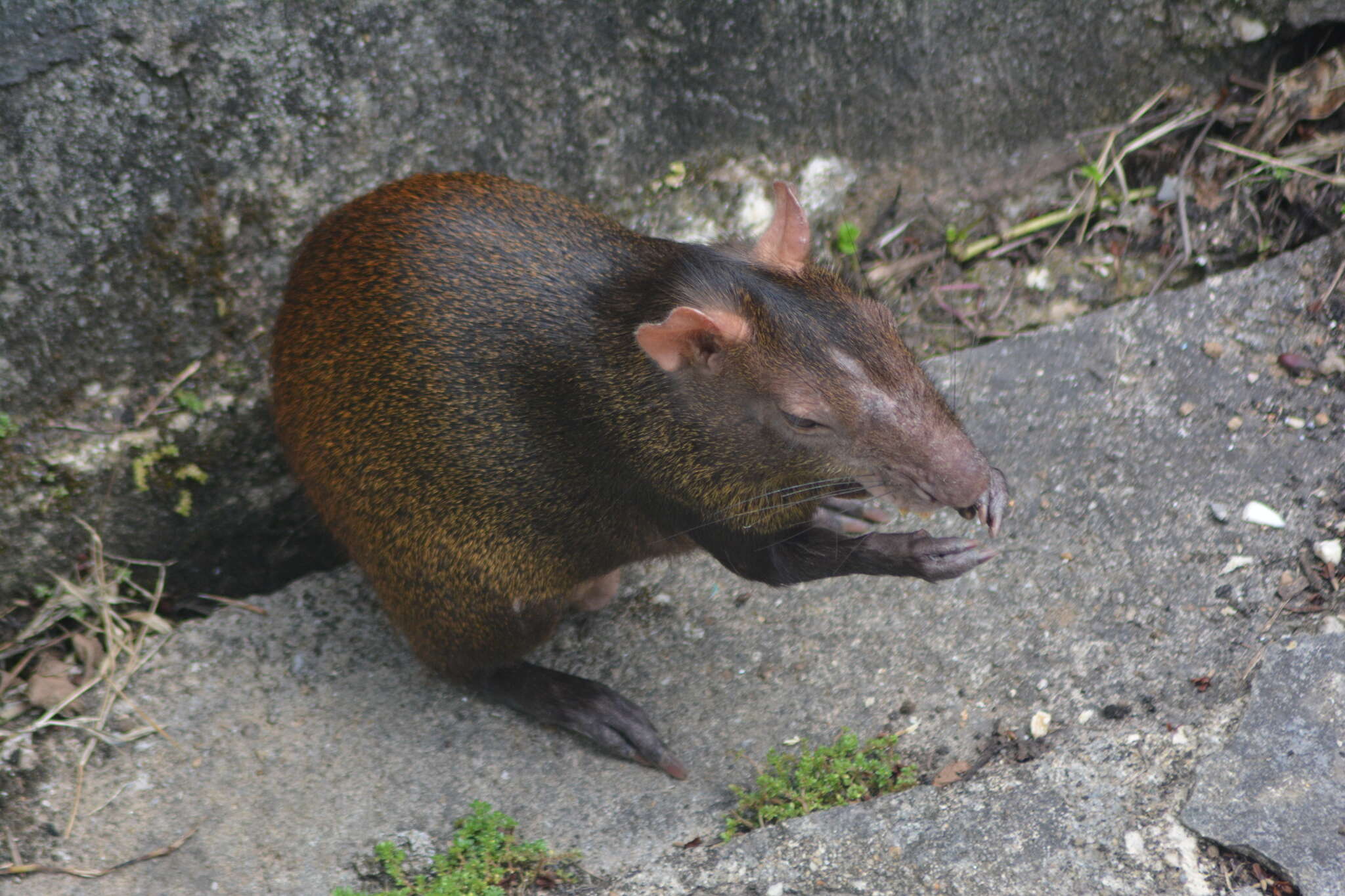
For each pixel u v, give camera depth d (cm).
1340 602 492
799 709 518
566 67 623
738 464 462
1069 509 560
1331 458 545
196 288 582
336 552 657
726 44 645
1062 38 697
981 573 546
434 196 511
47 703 552
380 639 575
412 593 520
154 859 495
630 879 449
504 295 486
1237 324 612
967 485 429
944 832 434
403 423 495
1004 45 692
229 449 608
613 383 470
